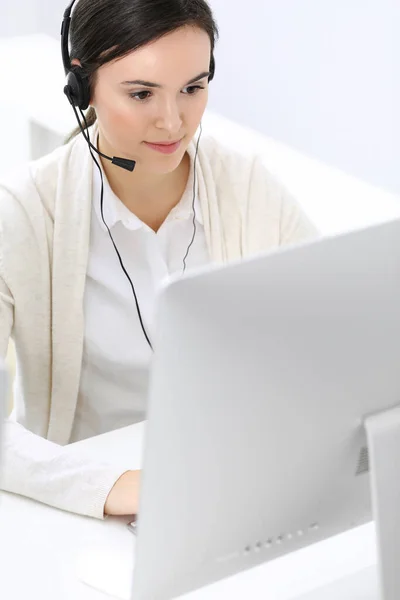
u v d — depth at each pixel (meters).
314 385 1.37
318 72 3.36
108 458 1.93
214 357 1.28
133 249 2.22
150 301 2.23
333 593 1.61
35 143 3.71
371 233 1.34
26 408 2.32
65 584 1.62
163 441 1.30
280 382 1.34
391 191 3.29
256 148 3.30
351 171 3.41
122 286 2.21
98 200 2.18
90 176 2.18
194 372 1.28
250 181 2.34
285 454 1.40
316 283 1.32
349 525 1.58
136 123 1.97
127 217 2.17
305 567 1.66
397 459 1.45
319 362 1.36
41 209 2.19
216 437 1.33
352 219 2.90
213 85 3.78
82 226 2.18
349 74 3.26
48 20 4.08
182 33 1.90
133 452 1.96
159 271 2.22
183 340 1.26
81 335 2.21
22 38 4.07
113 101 1.97
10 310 2.20
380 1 3.05
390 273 1.37
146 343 2.24
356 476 1.50
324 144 3.46
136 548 1.38
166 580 1.42
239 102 3.69
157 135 1.99
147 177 2.15
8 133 3.67
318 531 1.54
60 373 2.24
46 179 2.20
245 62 3.59
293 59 3.41
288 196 2.38
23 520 1.76
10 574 1.63
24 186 2.19
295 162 3.24
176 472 1.33
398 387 1.46
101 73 1.96
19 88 3.65
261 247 2.33
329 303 1.33
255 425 1.35
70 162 2.21
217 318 1.27
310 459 1.43
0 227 2.17
